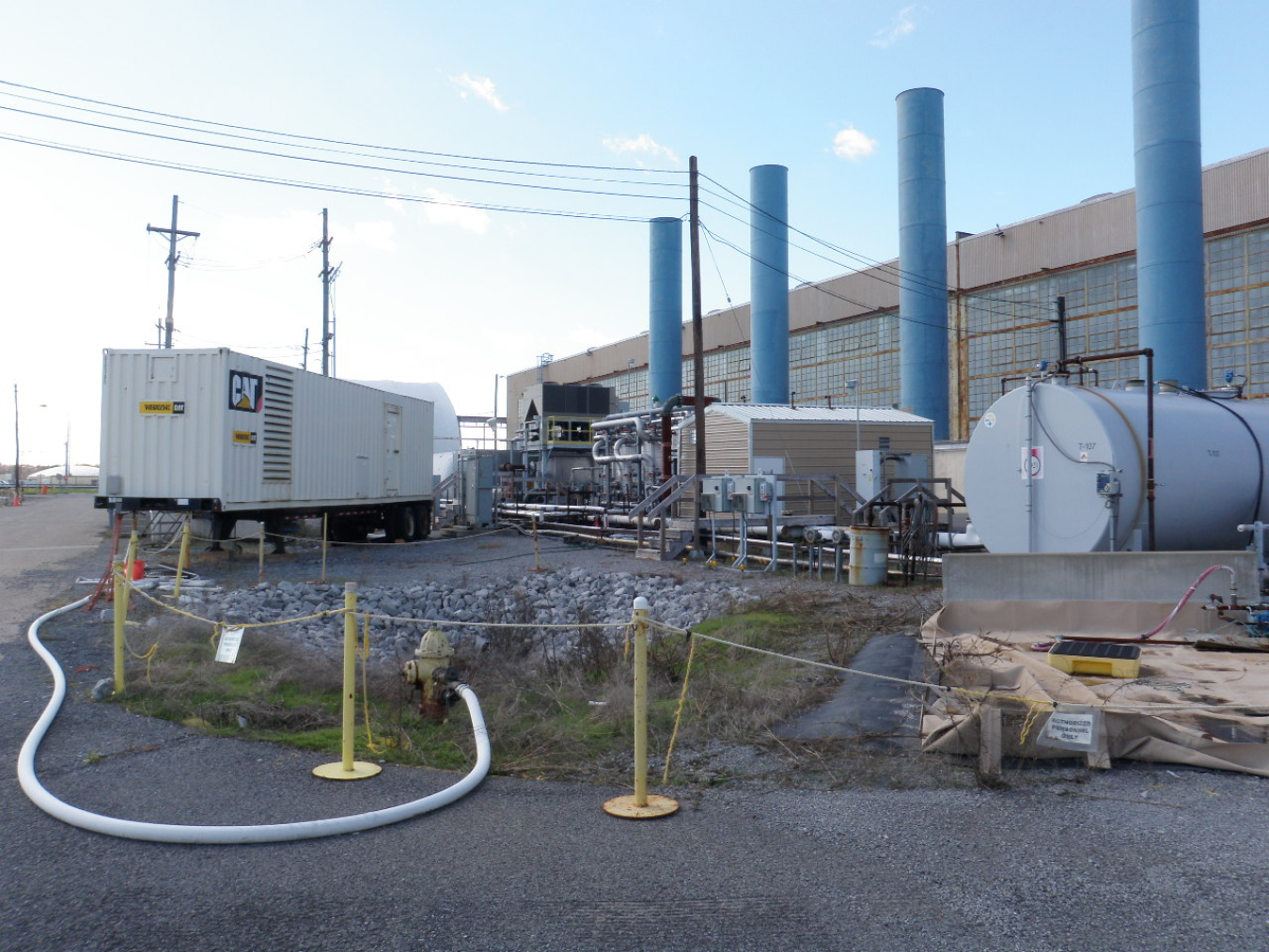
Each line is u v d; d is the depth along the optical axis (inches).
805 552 866.8
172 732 310.3
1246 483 565.0
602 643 454.9
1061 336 1349.7
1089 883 186.5
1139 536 529.3
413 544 1130.7
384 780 262.4
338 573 818.8
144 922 175.6
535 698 376.8
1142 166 1084.5
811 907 178.9
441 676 332.2
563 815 233.3
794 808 235.1
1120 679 327.9
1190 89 1066.1
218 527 832.9
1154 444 534.3
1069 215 1396.4
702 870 197.0
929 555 757.9
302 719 329.7
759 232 1724.9
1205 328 1088.8
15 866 201.3
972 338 1557.6
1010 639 417.1
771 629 498.0
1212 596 408.2
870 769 262.7
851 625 500.4
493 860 203.8
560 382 2952.8
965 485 609.3
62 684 358.6
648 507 979.3
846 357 1804.9
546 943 166.1
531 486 1745.8
